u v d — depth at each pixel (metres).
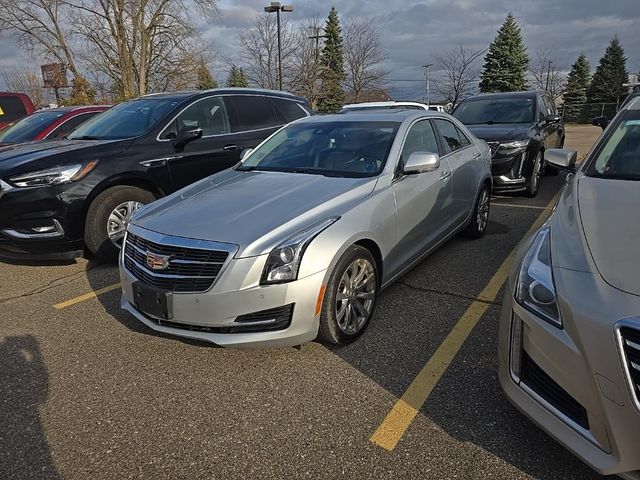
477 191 5.41
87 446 2.52
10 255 4.99
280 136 4.76
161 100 6.13
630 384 1.81
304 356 3.27
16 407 2.85
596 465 1.90
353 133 4.34
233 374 3.10
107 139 5.52
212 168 6.00
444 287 4.34
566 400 2.04
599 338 1.87
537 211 7.10
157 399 2.88
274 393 2.90
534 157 7.84
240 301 2.86
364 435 2.53
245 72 35.25
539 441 2.43
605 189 2.83
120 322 3.88
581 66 57.72
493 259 5.03
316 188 3.55
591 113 47.34
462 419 2.61
